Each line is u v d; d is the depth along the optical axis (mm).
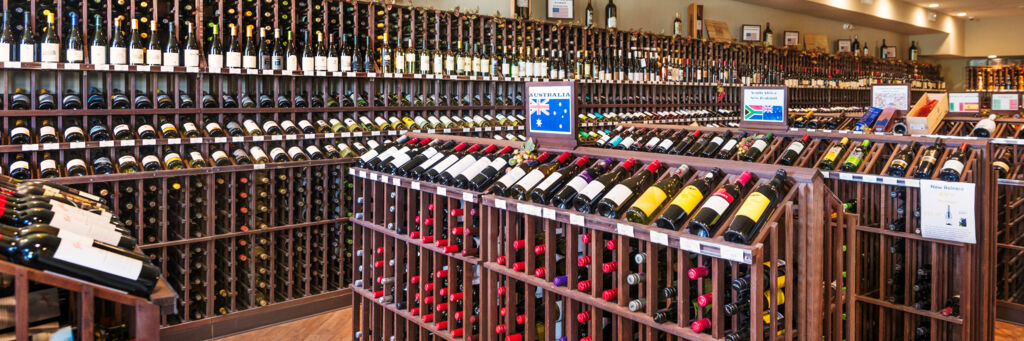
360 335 3453
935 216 2939
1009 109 6621
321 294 4180
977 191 3027
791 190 1875
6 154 3260
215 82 4113
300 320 4082
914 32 13156
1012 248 4195
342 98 4438
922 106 4766
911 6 11711
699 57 8023
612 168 2498
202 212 3812
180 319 3719
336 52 4414
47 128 3352
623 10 7734
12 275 1354
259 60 4074
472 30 5172
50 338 1511
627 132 4551
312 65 4160
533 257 2414
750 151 3676
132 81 3592
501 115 5547
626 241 2102
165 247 3600
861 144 3480
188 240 3645
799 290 1877
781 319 2010
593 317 2215
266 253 4125
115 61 3426
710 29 8469
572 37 6309
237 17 3967
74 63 3301
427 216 2949
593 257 2182
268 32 4219
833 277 2969
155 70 3547
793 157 3529
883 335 3371
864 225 3311
